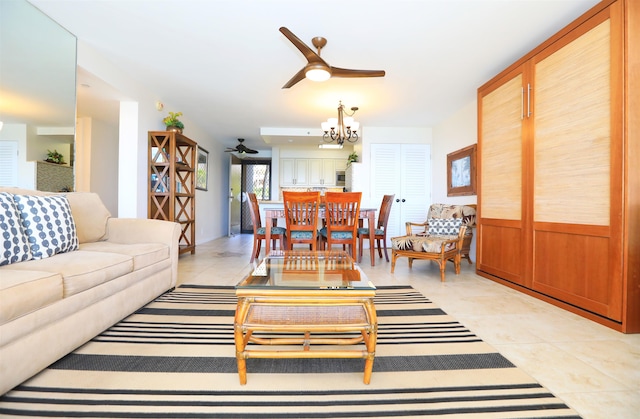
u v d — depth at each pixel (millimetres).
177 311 2037
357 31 2438
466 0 2055
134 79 3406
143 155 3598
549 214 2281
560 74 2186
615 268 1791
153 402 1090
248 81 3459
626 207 1748
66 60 2496
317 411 1056
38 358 1193
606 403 1100
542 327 1807
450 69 3131
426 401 1113
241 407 1073
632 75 1742
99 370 1291
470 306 2191
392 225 5531
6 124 2230
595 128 1925
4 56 2209
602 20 1874
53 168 2494
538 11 2168
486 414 1044
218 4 2113
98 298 1551
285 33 2045
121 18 2297
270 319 1262
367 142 5539
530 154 2465
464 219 3807
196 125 5422
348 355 1182
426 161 5559
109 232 2430
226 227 7566
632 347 1548
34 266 1425
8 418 996
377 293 2529
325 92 3789
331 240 3615
